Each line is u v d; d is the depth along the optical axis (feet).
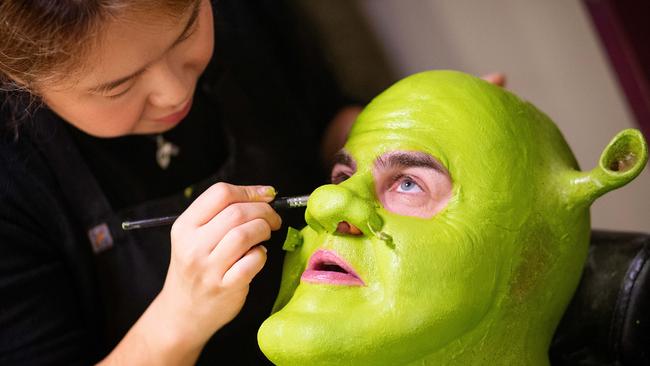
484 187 2.45
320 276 2.37
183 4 2.23
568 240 2.59
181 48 2.52
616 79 4.51
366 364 2.29
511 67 5.10
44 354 2.88
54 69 2.22
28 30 2.08
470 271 2.34
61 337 2.95
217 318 2.60
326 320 2.26
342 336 2.24
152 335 2.69
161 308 2.67
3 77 2.59
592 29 4.62
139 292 3.22
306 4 4.35
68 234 3.06
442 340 2.34
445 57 5.26
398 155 2.48
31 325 2.88
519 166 2.51
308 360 2.25
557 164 2.62
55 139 3.00
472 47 5.15
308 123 4.01
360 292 2.33
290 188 3.57
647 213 4.99
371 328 2.25
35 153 2.97
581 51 4.78
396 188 2.54
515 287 2.49
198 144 3.48
